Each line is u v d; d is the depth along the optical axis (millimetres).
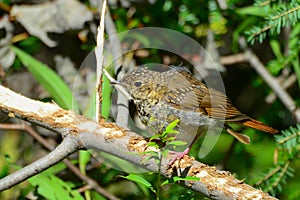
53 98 11312
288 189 11391
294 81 12586
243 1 12047
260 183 10156
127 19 11805
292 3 9648
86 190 10938
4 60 12008
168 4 11758
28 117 8664
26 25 11906
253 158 11781
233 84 13070
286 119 12625
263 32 9945
